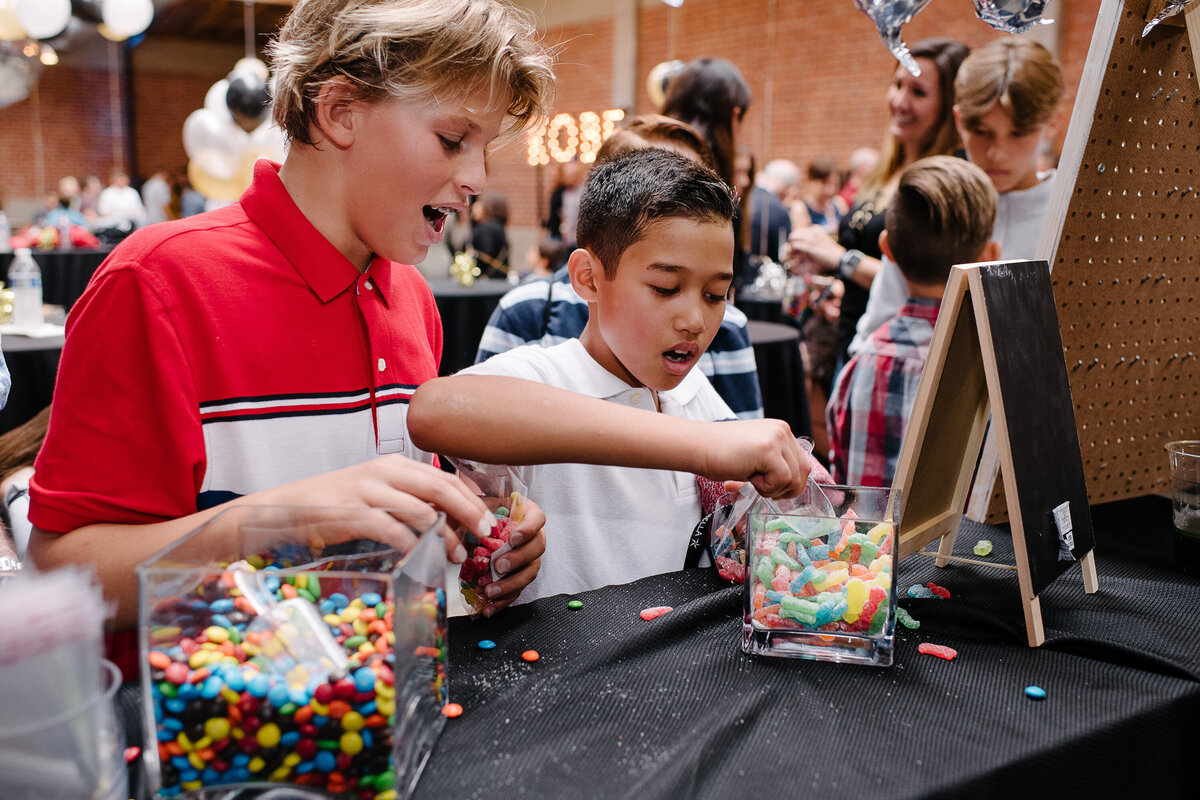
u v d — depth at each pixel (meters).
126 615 0.77
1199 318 1.28
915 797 0.57
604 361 1.11
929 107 2.70
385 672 0.52
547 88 0.93
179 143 13.33
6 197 12.27
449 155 0.85
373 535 0.61
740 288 4.15
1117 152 1.09
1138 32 1.06
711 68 2.08
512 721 0.66
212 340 0.88
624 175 0.97
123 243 0.88
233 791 0.53
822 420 3.49
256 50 13.17
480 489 0.85
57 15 5.38
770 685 0.71
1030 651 0.80
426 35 0.80
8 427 2.52
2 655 0.45
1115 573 1.02
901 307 2.21
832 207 5.73
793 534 0.76
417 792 0.57
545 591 1.12
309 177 0.92
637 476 1.13
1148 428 1.29
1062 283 1.11
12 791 0.46
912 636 0.83
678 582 0.96
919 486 0.91
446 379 0.79
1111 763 0.68
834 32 6.95
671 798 0.56
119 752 0.53
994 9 0.95
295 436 0.94
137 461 0.84
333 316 0.95
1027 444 0.85
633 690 0.71
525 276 5.97
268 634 0.54
